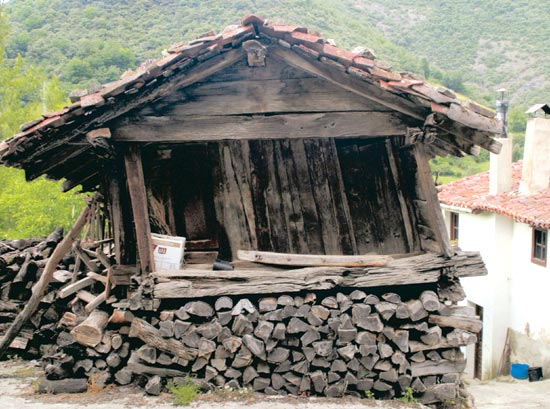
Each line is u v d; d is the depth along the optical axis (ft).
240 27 19.04
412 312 20.36
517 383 46.78
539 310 47.70
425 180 20.49
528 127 50.80
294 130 19.93
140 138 19.76
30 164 20.21
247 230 22.06
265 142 22.08
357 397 20.76
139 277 20.63
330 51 18.48
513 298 52.03
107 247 29.37
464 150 20.86
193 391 20.10
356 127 19.94
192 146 21.94
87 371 21.20
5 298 27.96
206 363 20.49
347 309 20.66
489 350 52.90
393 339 20.45
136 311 20.77
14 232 65.21
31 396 20.66
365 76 18.81
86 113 18.57
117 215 21.50
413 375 20.72
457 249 22.74
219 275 20.66
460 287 21.49
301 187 22.17
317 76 19.72
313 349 20.42
